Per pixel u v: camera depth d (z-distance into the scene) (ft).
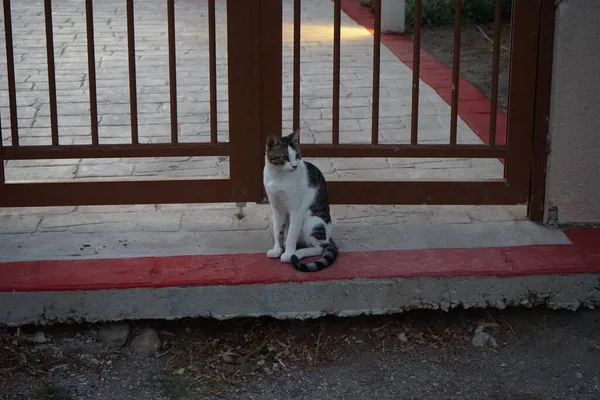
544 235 16.01
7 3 15.47
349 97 21.09
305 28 26.35
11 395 14.46
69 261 15.26
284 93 21.30
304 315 15.16
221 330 15.35
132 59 15.64
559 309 15.58
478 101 20.94
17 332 15.03
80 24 26.32
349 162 18.20
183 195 16.05
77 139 18.95
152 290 14.94
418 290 15.20
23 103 20.47
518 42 15.75
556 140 15.93
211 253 15.48
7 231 15.93
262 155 15.97
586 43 15.62
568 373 14.93
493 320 15.56
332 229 16.08
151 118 19.89
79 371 14.82
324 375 14.88
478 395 14.62
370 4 29.12
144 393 14.57
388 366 15.02
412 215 16.53
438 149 16.05
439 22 26.84
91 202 15.98
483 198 16.22
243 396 14.57
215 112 15.85
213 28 15.60
